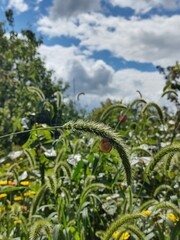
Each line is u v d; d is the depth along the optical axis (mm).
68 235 3400
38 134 5449
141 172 5426
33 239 2893
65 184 4863
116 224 2635
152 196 5242
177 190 5238
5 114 17891
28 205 5027
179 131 7953
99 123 2801
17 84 26203
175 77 8539
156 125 8305
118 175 4699
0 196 4961
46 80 34969
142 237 2680
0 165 7195
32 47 31500
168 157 3424
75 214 3857
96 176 5113
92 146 5172
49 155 5117
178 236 3268
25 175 5293
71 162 5066
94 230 4406
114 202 4629
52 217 3922
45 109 6152
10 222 4301
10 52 29422
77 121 2809
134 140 6797
